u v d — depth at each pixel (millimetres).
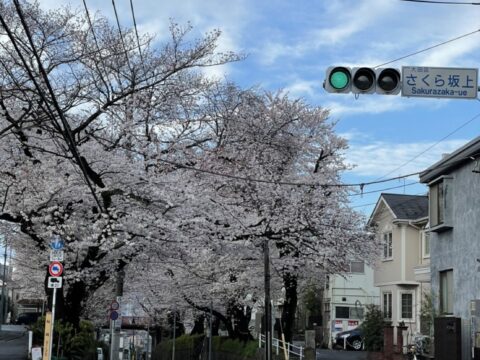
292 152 22422
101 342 28406
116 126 15844
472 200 17438
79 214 15633
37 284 27594
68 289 17500
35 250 19438
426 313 20500
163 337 50156
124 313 35500
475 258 17000
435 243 20047
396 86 9359
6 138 14133
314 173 22844
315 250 21312
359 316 40938
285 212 20062
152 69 15562
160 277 25094
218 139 19016
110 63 15391
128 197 15430
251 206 19609
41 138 14078
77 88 14820
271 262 21719
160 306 30531
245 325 27359
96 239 14609
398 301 30891
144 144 15883
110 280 24031
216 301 26891
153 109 16094
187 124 16859
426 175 20453
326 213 22000
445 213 18859
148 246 15719
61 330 16844
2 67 14445
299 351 20969
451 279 18875
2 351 22125
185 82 16328
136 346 47812
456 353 16047
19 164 14602
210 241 16359
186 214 15703
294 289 23547
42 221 14750
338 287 43000
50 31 13484
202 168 18031
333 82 9312
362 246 23156
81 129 14664
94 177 14922
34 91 11484
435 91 9453
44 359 13492
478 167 17062
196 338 34406
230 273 24578
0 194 14672
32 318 59250
